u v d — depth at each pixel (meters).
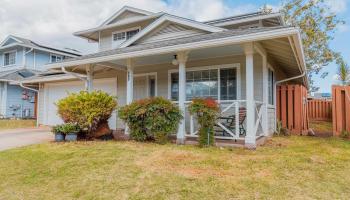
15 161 5.29
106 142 7.25
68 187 3.88
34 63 19.31
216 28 7.79
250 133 6.10
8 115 17.30
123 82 10.72
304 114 10.16
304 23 18.16
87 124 7.63
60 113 7.85
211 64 8.68
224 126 7.01
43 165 4.95
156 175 4.16
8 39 19.59
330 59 18.34
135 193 3.54
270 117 8.51
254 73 7.89
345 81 15.80
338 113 8.70
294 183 3.73
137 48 7.82
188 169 4.44
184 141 6.98
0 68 20.33
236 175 4.09
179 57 7.02
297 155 5.38
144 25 13.42
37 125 14.40
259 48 6.66
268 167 4.49
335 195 3.32
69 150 6.10
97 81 11.51
